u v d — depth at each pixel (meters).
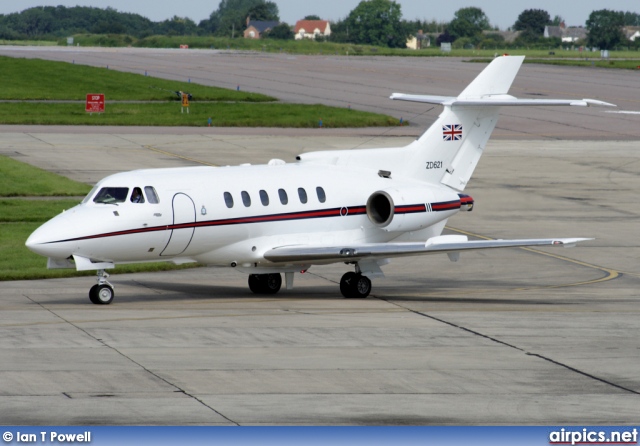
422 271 115.38
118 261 88.50
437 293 99.88
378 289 102.69
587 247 130.75
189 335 73.62
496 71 109.25
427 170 107.12
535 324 81.38
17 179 165.00
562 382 62.09
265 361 65.88
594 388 60.78
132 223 86.69
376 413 54.69
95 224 85.38
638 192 175.50
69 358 65.38
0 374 60.97
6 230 126.88
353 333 75.75
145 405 55.22
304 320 81.12
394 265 119.06
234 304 89.88
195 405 55.41
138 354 67.00
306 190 97.38
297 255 92.56
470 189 174.12
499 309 89.19
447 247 91.81
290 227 95.94
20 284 99.94
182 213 89.19
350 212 99.94
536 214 153.12
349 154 103.12
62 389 58.00
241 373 62.56
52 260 86.44
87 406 54.78
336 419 53.38
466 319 83.19
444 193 104.88
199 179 91.88
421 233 104.81
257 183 94.75
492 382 61.72
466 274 113.31
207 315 82.75
